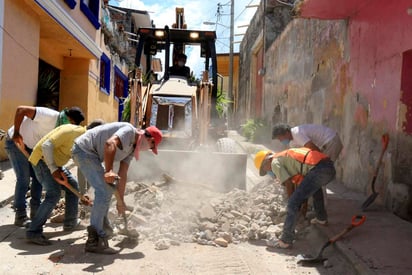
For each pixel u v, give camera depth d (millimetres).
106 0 16891
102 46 16438
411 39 5555
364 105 7176
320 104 9875
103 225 4801
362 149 7184
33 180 5199
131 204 5625
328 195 7012
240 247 4719
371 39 6938
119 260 4141
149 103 8148
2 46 8219
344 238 4617
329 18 8273
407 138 5809
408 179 5789
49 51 13109
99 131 4363
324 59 9641
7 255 4148
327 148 5621
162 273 3824
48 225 5301
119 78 22000
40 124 4973
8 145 5066
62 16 10852
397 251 4207
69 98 14797
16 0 8812
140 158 7012
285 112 13984
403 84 5836
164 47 9852
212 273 3902
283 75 14414
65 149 4543
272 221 5516
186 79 9086
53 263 3988
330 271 4020
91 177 4328
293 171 4770
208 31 9258
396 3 6012
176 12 10211
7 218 5402
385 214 5723
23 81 9445
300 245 4832
